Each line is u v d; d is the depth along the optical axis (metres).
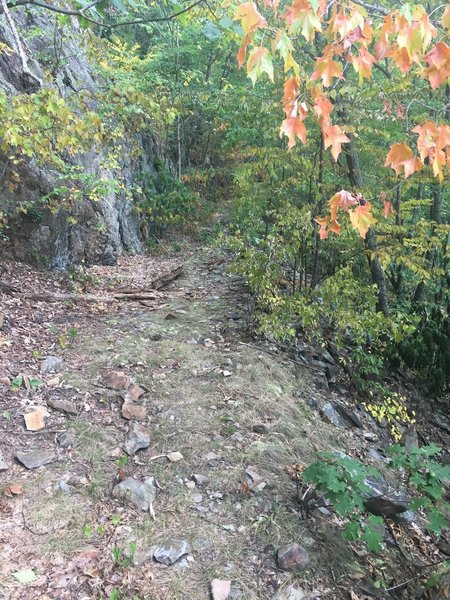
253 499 3.38
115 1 2.76
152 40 17.28
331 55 1.63
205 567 2.79
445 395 7.20
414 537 3.73
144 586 2.57
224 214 17.38
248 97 7.02
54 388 4.39
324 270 7.54
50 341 5.48
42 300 6.89
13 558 2.62
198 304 7.36
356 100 5.96
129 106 6.29
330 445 4.48
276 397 4.78
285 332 5.61
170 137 18.67
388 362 7.02
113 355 5.20
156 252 13.55
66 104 4.70
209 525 3.10
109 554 2.74
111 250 11.12
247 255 6.08
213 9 3.07
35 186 8.59
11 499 3.04
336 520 3.43
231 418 4.27
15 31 3.27
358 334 5.88
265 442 4.04
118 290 8.44
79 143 5.07
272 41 1.61
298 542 3.10
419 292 9.05
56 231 8.98
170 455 3.69
